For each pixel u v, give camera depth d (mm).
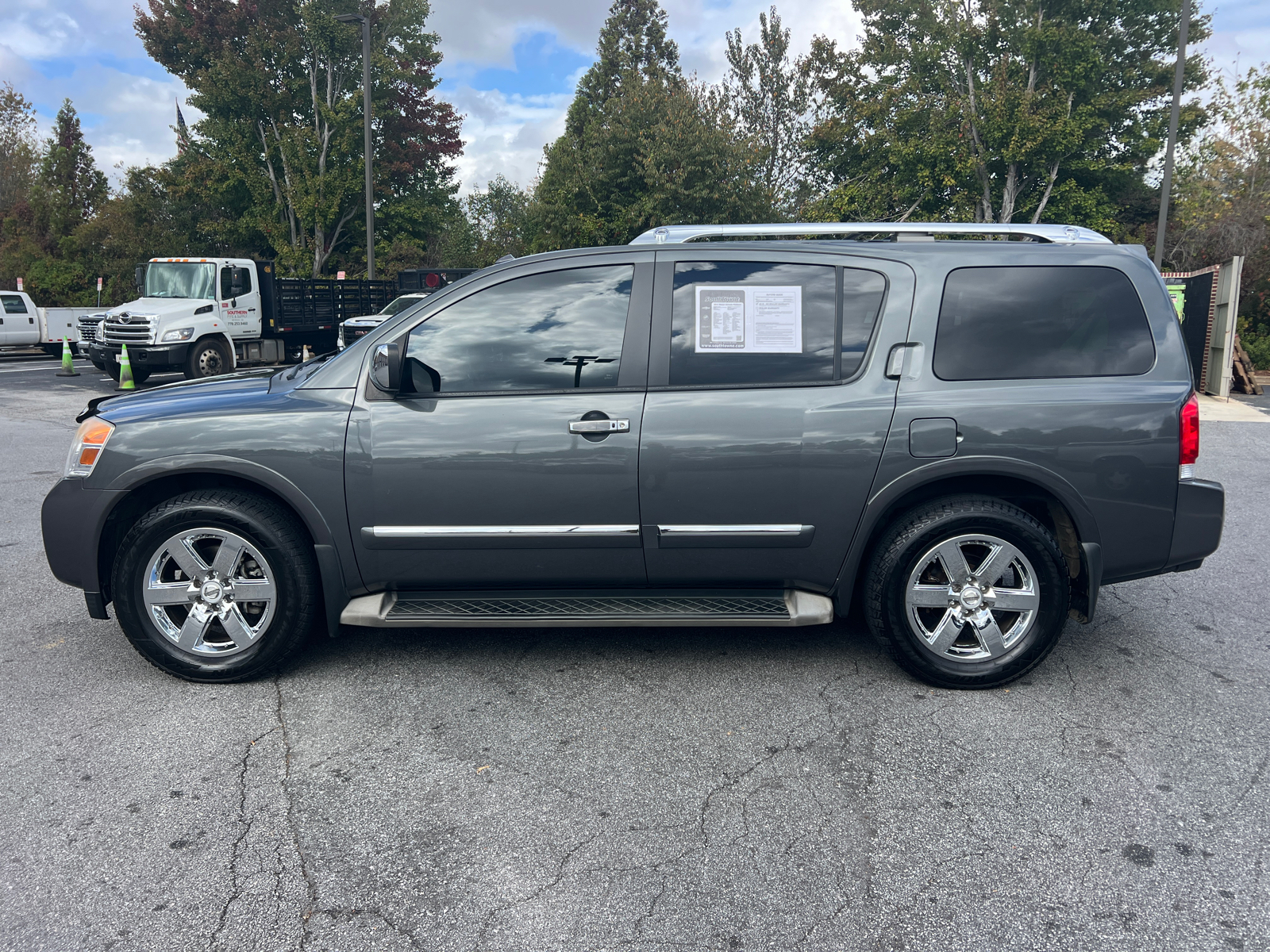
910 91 31047
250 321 17531
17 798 2750
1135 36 30062
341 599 3580
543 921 2195
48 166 41500
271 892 2307
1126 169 30344
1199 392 15703
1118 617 4434
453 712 3367
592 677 3688
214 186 36000
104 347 16766
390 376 3338
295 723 3271
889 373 3436
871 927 2170
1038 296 3475
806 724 3252
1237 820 2623
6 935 2145
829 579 3562
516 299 3529
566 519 3471
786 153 36812
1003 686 3572
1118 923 2178
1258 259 21234
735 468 3428
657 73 41656
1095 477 3400
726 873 2385
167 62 36406
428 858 2457
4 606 4547
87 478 3508
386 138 37625
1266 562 5398
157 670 3756
